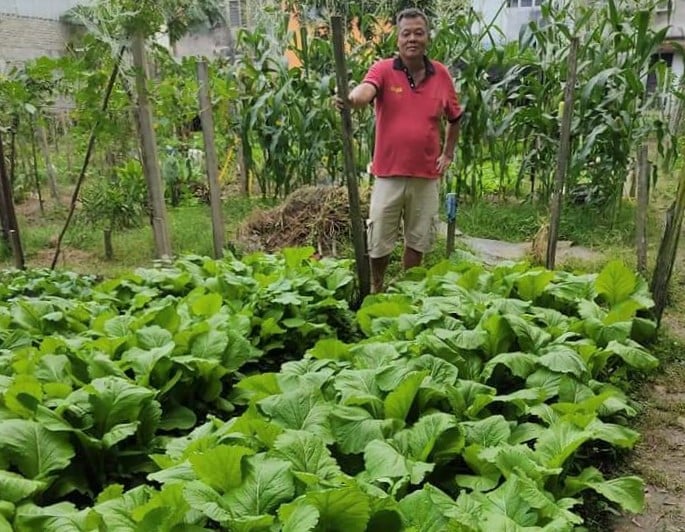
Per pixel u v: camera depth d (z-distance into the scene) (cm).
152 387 279
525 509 180
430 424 216
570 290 367
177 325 331
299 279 385
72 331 354
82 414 239
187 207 848
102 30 454
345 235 552
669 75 748
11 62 862
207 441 206
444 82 407
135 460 253
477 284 381
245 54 805
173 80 509
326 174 799
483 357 293
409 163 405
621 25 607
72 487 230
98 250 648
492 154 707
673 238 356
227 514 169
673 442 280
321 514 168
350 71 712
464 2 795
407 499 179
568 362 266
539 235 511
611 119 604
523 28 675
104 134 498
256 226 594
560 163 407
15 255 501
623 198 746
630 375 335
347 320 396
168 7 477
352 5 767
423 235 433
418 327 306
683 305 429
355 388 244
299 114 698
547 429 225
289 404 226
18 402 239
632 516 233
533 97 695
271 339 365
